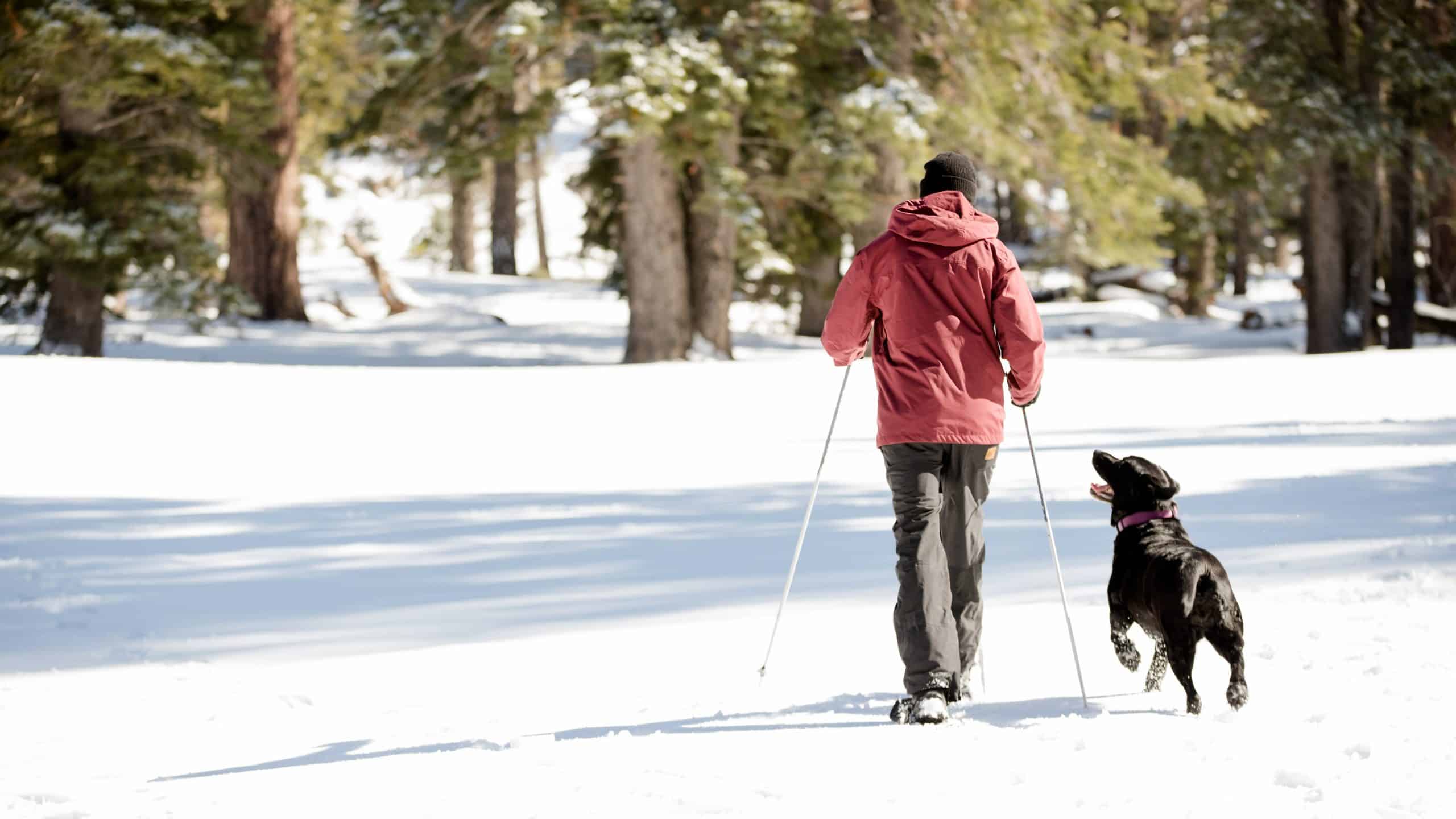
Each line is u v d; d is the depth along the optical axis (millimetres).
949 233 12312
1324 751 9617
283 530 24859
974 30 81750
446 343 98250
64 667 14156
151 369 57906
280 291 108750
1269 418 42906
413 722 11742
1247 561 18078
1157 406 48062
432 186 109125
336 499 29312
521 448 39812
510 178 162750
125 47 66875
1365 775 8992
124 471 34625
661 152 71562
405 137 82125
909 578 11891
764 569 19688
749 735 10859
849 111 75938
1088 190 85438
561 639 15250
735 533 23281
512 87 74438
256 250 108562
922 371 12305
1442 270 111438
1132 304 132375
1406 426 38594
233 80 72125
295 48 115500
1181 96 86812
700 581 18781
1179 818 8320
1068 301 138500
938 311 12359
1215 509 23188
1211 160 100375
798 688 12805
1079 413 45625
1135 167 87250
